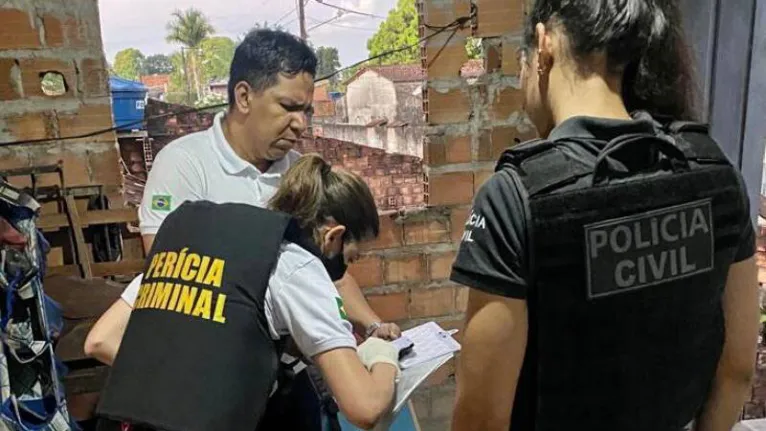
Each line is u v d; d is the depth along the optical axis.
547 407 0.77
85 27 1.70
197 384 1.00
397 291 2.05
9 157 1.70
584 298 0.70
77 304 1.65
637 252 0.70
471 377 0.78
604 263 0.69
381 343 1.25
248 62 1.41
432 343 1.39
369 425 1.05
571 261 0.69
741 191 0.78
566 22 0.74
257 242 1.07
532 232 0.69
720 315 0.83
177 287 1.07
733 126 1.55
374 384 1.08
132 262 1.78
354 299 1.57
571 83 0.75
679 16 0.78
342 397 1.05
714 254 0.76
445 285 2.08
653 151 0.72
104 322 1.23
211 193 1.47
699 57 1.47
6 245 1.33
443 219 2.03
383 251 2.01
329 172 1.22
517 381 0.78
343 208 1.18
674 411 0.82
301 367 1.16
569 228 0.68
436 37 1.88
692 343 0.79
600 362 0.74
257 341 1.04
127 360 1.05
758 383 1.90
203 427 0.98
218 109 1.99
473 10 1.87
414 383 1.23
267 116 1.42
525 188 0.70
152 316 1.07
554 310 0.71
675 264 0.73
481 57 1.94
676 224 0.72
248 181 1.49
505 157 0.75
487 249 0.73
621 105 0.75
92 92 1.74
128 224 1.85
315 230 1.17
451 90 1.93
